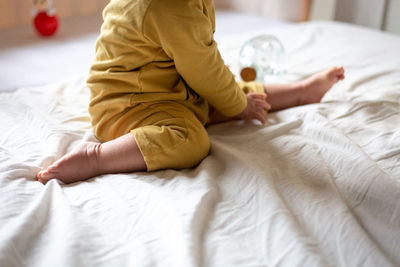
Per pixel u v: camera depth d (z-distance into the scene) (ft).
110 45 3.01
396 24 7.27
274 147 2.99
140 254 1.96
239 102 3.23
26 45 5.70
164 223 2.17
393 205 2.33
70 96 3.88
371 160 2.64
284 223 2.19
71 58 5.22
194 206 2.28
